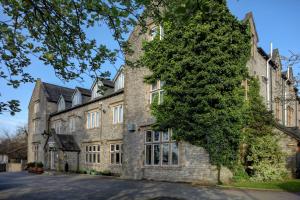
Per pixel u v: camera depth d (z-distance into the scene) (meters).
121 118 30.92
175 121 21.70
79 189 18.66
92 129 35.16
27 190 19.00
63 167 39.53
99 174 31.48
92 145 34.81
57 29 8.67
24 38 8.87
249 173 21.72
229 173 20.48
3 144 65.31
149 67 24.14
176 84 21.70
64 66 9.17
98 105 34.59
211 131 20.06
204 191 16.56
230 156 20.33
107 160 31.84
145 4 8.28
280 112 29.98
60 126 42.38
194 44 20.72
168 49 22.47
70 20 8.58
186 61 20.75
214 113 19.98
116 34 8.92
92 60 9.09
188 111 20.83
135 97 26.52
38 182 24.20
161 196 15.00
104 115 33.41
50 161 42.62
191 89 20.64
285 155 21.11
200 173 20.66
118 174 29.95
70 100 42.91
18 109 9.19
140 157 25.20
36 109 49.16
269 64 27.98
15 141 65.75
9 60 9.12
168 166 22.77
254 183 19.36
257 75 24.88
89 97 39.28
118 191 17.23
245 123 21.53
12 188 20.28
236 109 20.77
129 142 26.53
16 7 8.14
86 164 35.44
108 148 31.98
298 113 36.22
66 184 21.88
